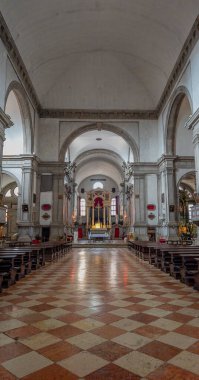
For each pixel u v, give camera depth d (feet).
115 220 130.00
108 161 108.58
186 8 37.19
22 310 14.62
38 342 10.53
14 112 57.72
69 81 61.77
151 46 49.06
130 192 79.46
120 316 13.60
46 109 65.26
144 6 40.75
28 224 55.47
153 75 57.00
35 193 61.41
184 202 82.43
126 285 21.29
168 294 18.24
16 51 42.19
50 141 64.75
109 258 42.98
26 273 26.76
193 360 9.09
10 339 10.82
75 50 53.93
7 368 8.59
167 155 58.44
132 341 10.61
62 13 42.01
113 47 53.88
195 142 37.58
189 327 12.09
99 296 17.67
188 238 64.95
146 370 8.45
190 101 41.55
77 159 95.30
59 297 17.42
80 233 107.45
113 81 62.28
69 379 7.98
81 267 32.24
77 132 65.57
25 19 39.37
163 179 61.05
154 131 66.23
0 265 21.50
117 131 66.39
